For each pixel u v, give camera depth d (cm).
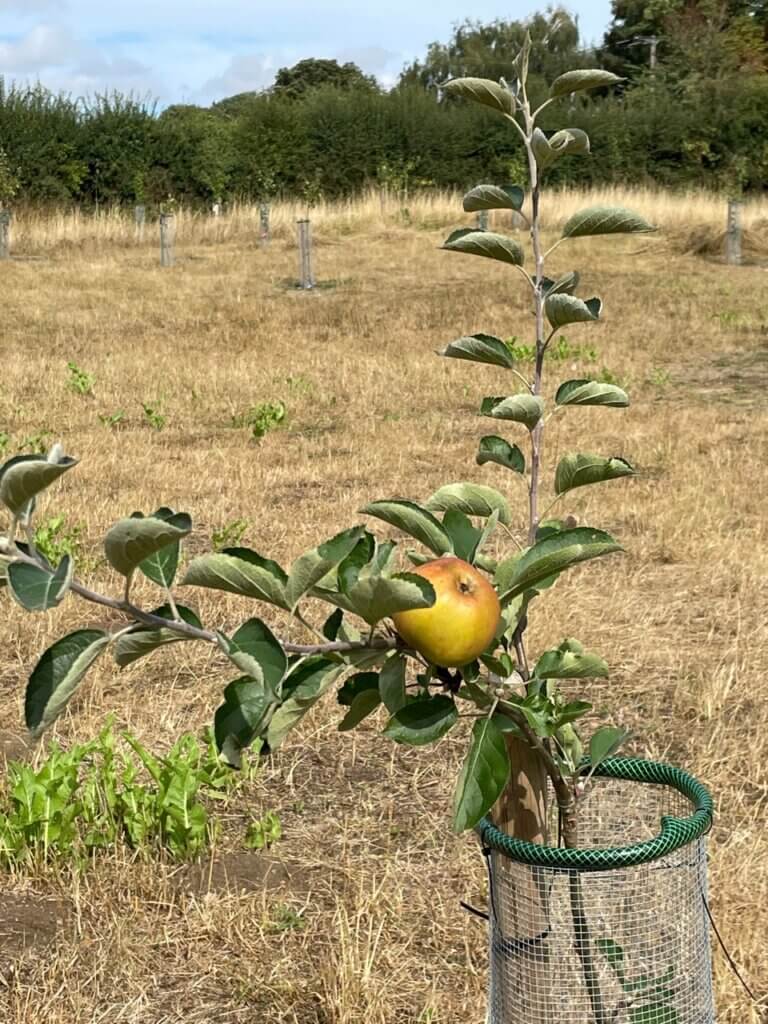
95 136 3066
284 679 181
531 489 245
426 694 199
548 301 226
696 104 3559
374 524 795
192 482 925
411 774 460
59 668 153
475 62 5766
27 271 2206
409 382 1355
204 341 1622
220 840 412
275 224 2803
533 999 241
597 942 240
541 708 208
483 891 376
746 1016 314
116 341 1616
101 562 708
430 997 320
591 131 3400
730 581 678
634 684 535
